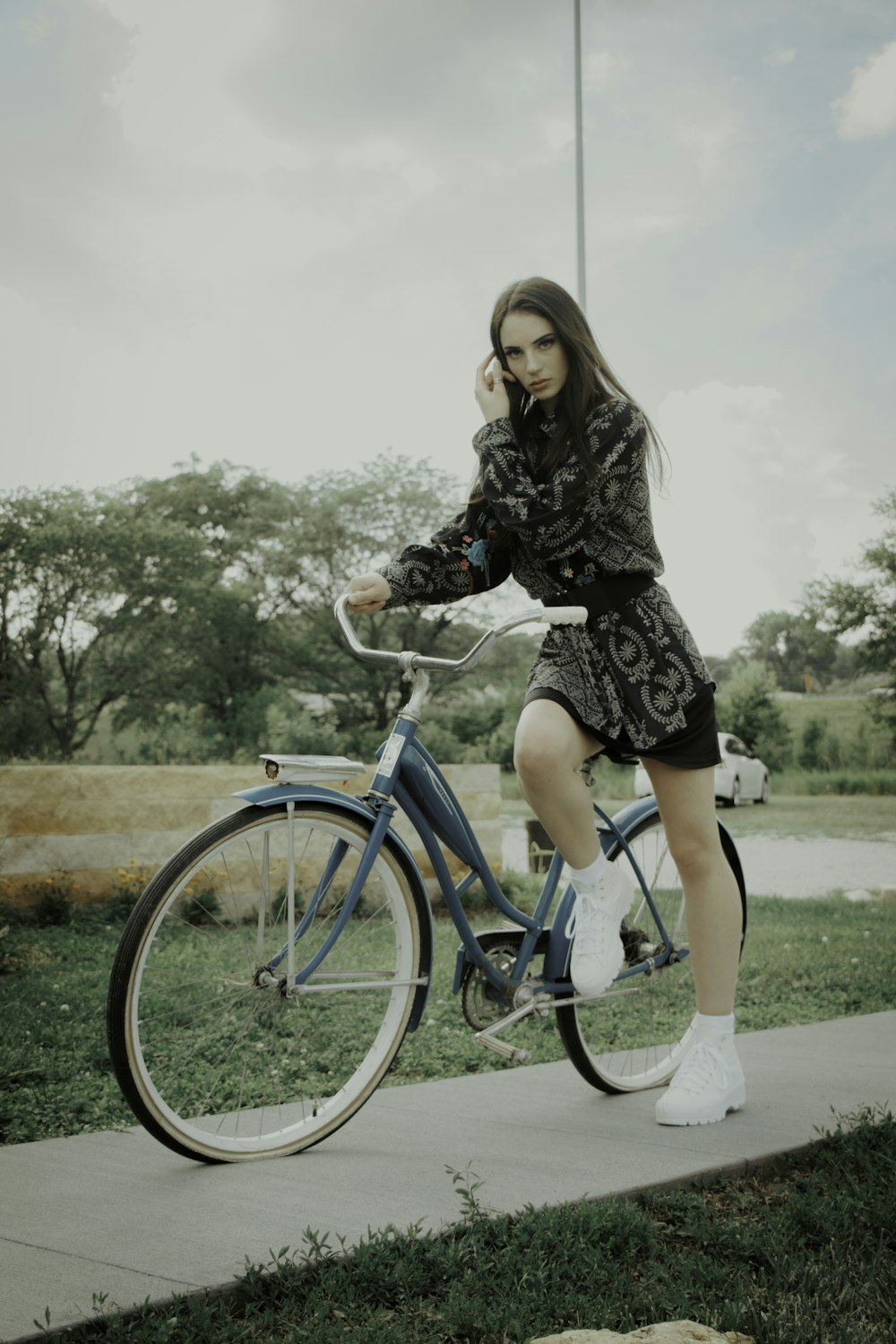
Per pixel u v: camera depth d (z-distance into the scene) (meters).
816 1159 2.63
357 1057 3.07
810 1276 1.98
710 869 2.90
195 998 2.81
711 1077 2.85
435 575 2.88
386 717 27.59
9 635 25.83
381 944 2.84
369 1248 1.96
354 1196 2.28
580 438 2.66
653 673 2.71
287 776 2.60
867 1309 1.90
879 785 26.25
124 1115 3.13
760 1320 1.79
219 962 2.77
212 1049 2.87
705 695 2.76
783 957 6.25
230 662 27.56
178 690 27.11
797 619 28.30
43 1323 1.71
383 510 28.36
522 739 2.73
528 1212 2.16
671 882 3.40
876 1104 3.00
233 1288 1.86
